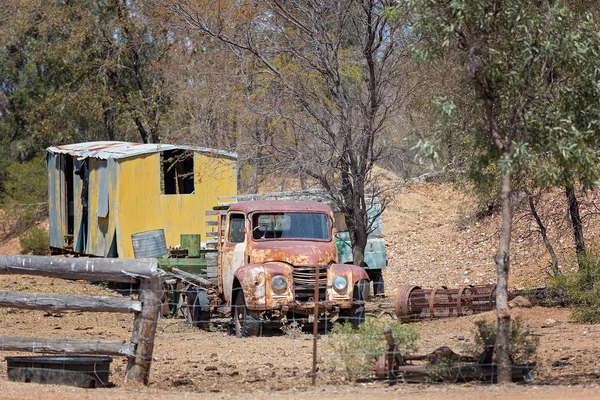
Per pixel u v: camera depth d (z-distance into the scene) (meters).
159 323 29.84
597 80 16.23
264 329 26.44
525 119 16.16
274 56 32.50
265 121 32.53
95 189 43.03
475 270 43.94
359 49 31.66
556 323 25.17
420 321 27.61
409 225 55.56
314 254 25.72
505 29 16.08
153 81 61.50
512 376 16.09
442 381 16.16
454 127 16.97
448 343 22.11
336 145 30.88
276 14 31.62
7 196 73.31
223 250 27.73
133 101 60.53
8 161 76.12
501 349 15.73
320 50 31.03
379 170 38.69
